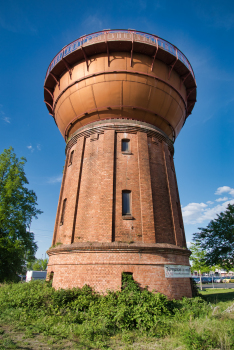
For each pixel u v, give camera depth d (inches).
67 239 613.9
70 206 658.2
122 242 565.9
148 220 599.5
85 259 557.0
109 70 672.4
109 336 376.5
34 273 2000.5
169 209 667.4
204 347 310.8
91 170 670.5
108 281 527.2
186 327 371.9
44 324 413.7
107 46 663.8
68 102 735.1
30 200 1221.1
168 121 749.9
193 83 797.9
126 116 705.0
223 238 971.9
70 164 755.4
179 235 651.5
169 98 721.6
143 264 543.8
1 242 1080.8
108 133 684.7
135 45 666.8
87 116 722.8
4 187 1142.3
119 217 596.7
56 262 611.5
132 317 414.6
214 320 398.6
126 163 659.4
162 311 459.2
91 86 685.9
